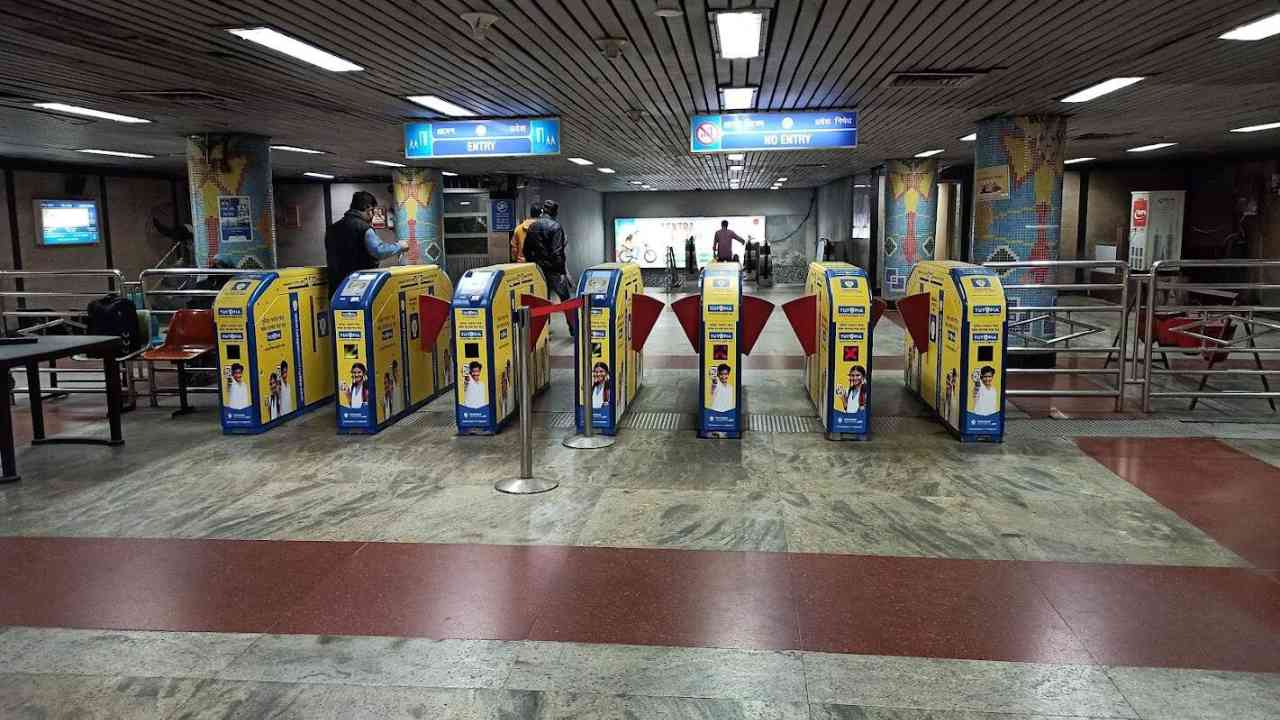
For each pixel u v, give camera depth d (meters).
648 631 3.37
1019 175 9.67
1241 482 5.22
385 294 6.87
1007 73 7.21
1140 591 3.70
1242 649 3.18
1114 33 5.80
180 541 4.43
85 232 15.75
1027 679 2.98
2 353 5.67
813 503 4.91
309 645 3.29
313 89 7.66
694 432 6.60
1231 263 6.80
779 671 3.06
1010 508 4.79
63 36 5.57
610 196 30.28
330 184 21.22
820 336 6.91
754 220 29.88
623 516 4.72
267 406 6.83
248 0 4.76
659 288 23.58
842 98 8.53
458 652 3.21
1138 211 17.14
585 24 5.46
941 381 6.77
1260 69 7.11
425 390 7.83
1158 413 7.11
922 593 3.70
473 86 7.65
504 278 6.83
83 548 4.34
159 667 3.13
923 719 2.75
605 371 6.51
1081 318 14.26
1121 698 2.85
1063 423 6.76
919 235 15.81
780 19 5.43
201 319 7.79
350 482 5.41
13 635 3.40
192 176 10.62
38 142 11.67
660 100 8.64
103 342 6.22
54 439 6.46
